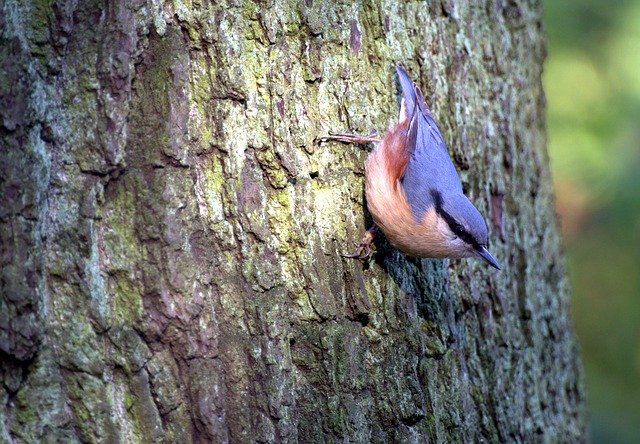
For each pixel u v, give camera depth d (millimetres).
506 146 8836
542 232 9375
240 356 6520
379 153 7410
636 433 12945
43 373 6078
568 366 9641
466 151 8359
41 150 6102
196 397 6367
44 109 6109
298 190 6938
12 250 5949
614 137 12766
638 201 12688
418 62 7961
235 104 6660
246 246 6621
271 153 6797
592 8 12633
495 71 8766
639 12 12547
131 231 6305
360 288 7199
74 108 6211
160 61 6398
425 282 7863
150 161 6336
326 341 6863
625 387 14203
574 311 14812
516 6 9180
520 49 9250
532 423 8719
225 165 6602
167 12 6422
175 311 6309
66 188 6191
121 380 6266
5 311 5910
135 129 6328
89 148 6227
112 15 6270
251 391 6523
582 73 12766
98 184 6242
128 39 6289
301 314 6832
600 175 12750
